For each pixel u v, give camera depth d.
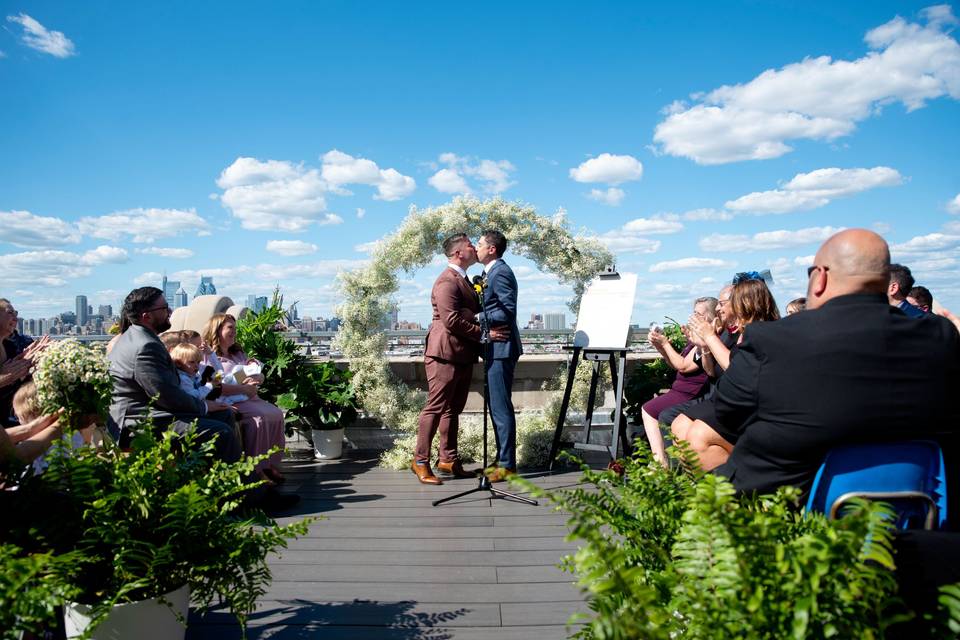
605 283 5.75
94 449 2.22
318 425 5.96
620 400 5.29
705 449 3.06
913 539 1.43
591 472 1.79
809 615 1.17
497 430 5.11
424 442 5.10
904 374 1.66
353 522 4.04
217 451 3.82
